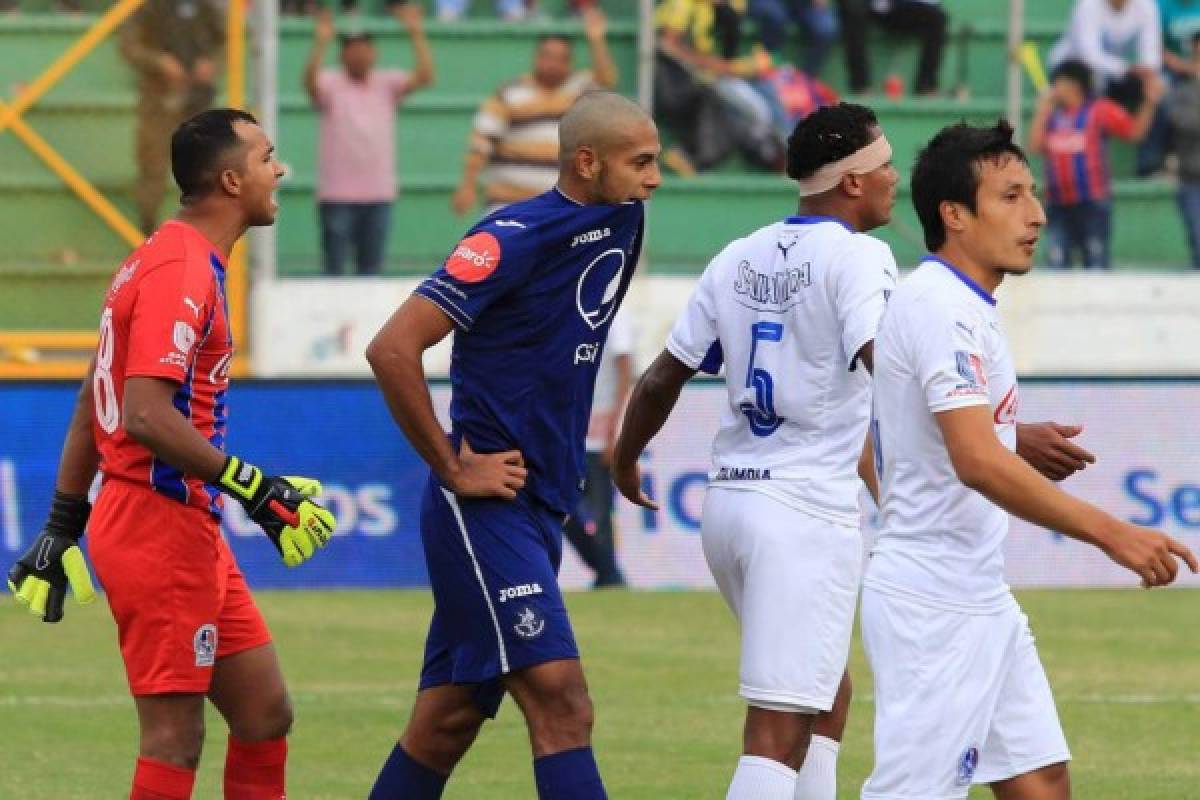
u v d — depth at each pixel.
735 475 23.12
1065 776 20.00
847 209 23.25
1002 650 19.67
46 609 22.44
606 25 52.66
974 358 19.14
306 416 46.47
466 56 53.03
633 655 38.78
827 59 54.53
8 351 47.59
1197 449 48.75
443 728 22.61
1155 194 53.94
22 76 47.53
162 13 47.78
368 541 46.88
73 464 22.28
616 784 28.05
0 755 29.56
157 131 47.91
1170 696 35.03
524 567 21.66
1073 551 48.88
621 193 21.92
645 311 51.28
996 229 19.50
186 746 21.30
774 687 22.47
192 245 21.14
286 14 53.06
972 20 55.06
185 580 21.08
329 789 27.61
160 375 20.48
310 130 51.50
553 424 22.11
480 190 50.88
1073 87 52.94
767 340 22.91
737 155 53.28
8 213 47.59
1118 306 52.62
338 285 49.59
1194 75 53.66
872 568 20.00
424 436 21.53
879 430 20.02
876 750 19.84
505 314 21.78
